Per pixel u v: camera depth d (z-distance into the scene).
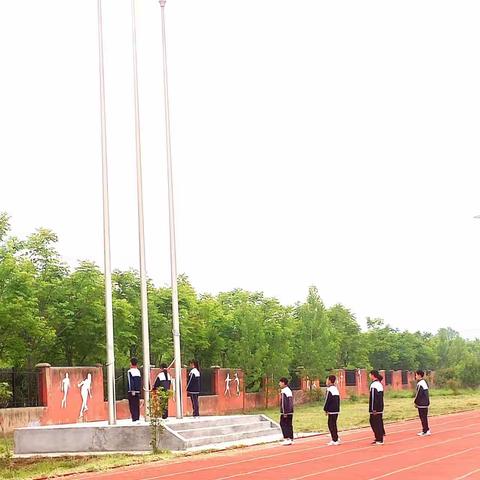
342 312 77.00
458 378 77.62
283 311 55.22
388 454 20.77
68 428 24.62
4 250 36.25
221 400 45.38
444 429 29.89
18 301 33.78
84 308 38.53
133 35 28.39
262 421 30.47
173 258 28.52
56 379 32.53
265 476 16.89
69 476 18.95
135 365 26.84
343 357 75.31
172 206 28.70
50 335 35.69
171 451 23.42
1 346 35.00
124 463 20.78
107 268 25.80
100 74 26.59
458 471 16.88
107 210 26.03
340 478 16.12
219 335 50.53
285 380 25.08
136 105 28.05
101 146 26.28
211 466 19.34
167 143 29.03
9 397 29.80
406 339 92.94
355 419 37.50
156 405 23.73
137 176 27.80
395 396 69.31
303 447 23.72
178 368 28.03
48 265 39.19
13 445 27.44
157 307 46.34
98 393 35.03
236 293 59.34
